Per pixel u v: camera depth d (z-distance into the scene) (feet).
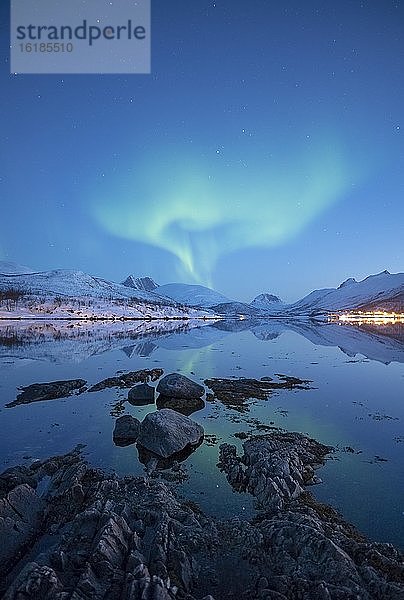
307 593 22.00
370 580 23.02
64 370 107.65
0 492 34.83
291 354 146.61
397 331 306.55
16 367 113.09
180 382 75.10
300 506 33.17
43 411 65.51
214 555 26.32
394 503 34.78
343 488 37.78
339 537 27.89
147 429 49.21
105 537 25.23
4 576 25.71
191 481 39.52
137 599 20.45
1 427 57.06
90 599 20.95
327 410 66.74
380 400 73.87
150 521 29.76
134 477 38.96
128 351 157.07
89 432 54.85
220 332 295.28
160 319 598.34
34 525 30.86
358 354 146.20
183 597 22.08
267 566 25.03
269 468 39.47
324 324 465.06
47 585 21.35
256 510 33.45
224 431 55.36
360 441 51.19
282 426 57.57
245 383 89.20
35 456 46.11
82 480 39.14
